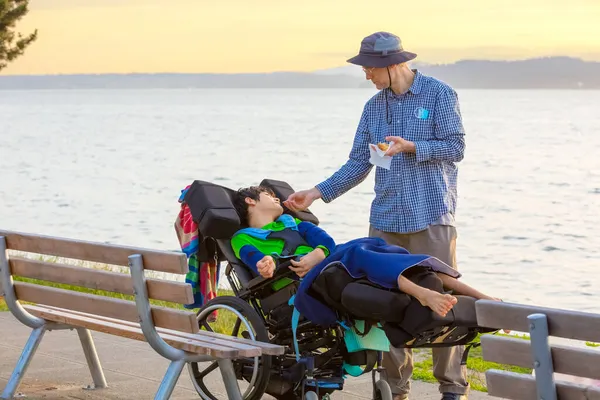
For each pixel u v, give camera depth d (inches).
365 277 192.9
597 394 131.3
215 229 222.7
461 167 2755.9
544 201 1899.6
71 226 1644.9
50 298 221.1
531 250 1262.3
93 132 5723.4
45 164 3211.1
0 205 2001.7
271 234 231.3
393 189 230.4
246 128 6097.4
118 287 199.5
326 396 207.2
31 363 274.7
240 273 227.6
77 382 252.1
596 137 4557.1
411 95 231.8
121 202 2042.3
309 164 3009.4
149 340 193.6
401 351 227.6
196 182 232.7
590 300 892.0
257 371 210.2
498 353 141.8
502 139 4379.9
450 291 197.9
